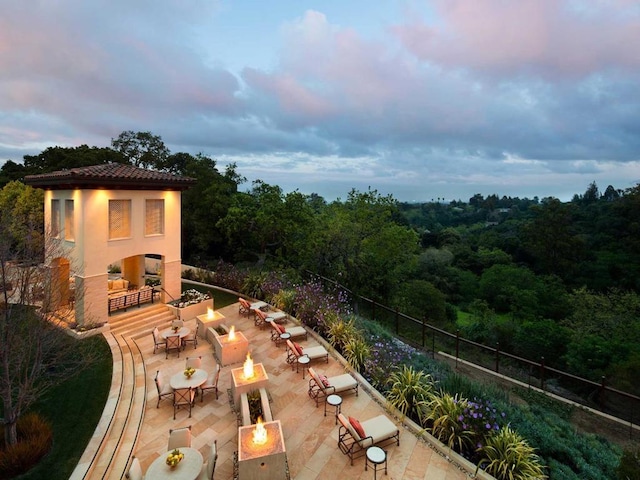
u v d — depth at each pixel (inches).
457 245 2073.1
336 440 330.6
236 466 291.4
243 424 330.0
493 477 284.2
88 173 540.4
